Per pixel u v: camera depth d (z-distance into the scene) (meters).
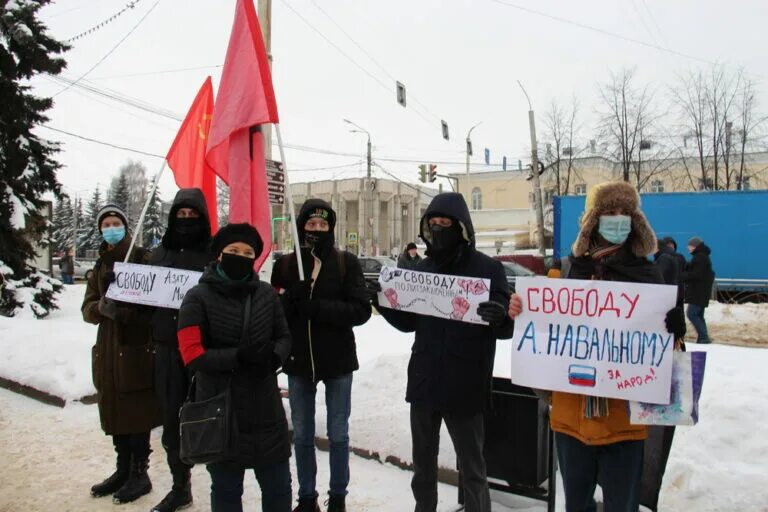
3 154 12.73
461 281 3.05
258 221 4.22
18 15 12.80
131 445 3.96
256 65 4.12
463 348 3.04
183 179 4.93
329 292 3.54
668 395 2.47
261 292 2.98
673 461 3.63
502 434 3.66
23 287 12.75
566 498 2.69
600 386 2.57
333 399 3.59
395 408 4.76
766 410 3.82
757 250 15.62
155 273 3.68
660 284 2.55
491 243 43.94
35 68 13.21
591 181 39.44
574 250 2.83
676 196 16.41
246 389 2.79
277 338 3.01
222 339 2.80
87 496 3.98
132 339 3.91
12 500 3.91
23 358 6.97
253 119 4.08
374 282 3.32
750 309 13.66
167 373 3.68
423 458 3.15
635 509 2.63
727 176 29.33
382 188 62.06
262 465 2.81
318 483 4.15
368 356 7.32
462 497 3.67
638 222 2.66
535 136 26.95
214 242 2.95
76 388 6.18
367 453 4.57
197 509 3.77
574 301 2.68
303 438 3.54
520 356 2.75
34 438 5.12
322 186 65.50
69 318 12.94
